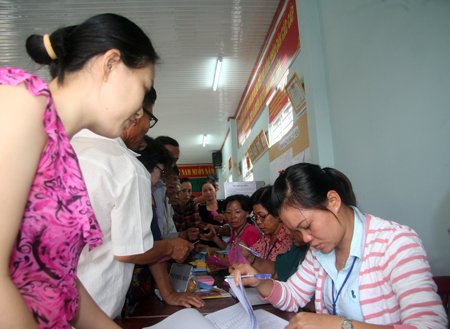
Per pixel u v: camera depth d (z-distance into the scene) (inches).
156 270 47.2
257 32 143.3
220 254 78.1
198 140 316.8
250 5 125.0
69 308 21.2
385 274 31.0
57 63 21.2
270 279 41.1
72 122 20.1
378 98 63.1
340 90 80.0
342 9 77.4
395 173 58.4
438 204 48.1
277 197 33.4
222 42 149.4
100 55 20.6
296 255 52.9
